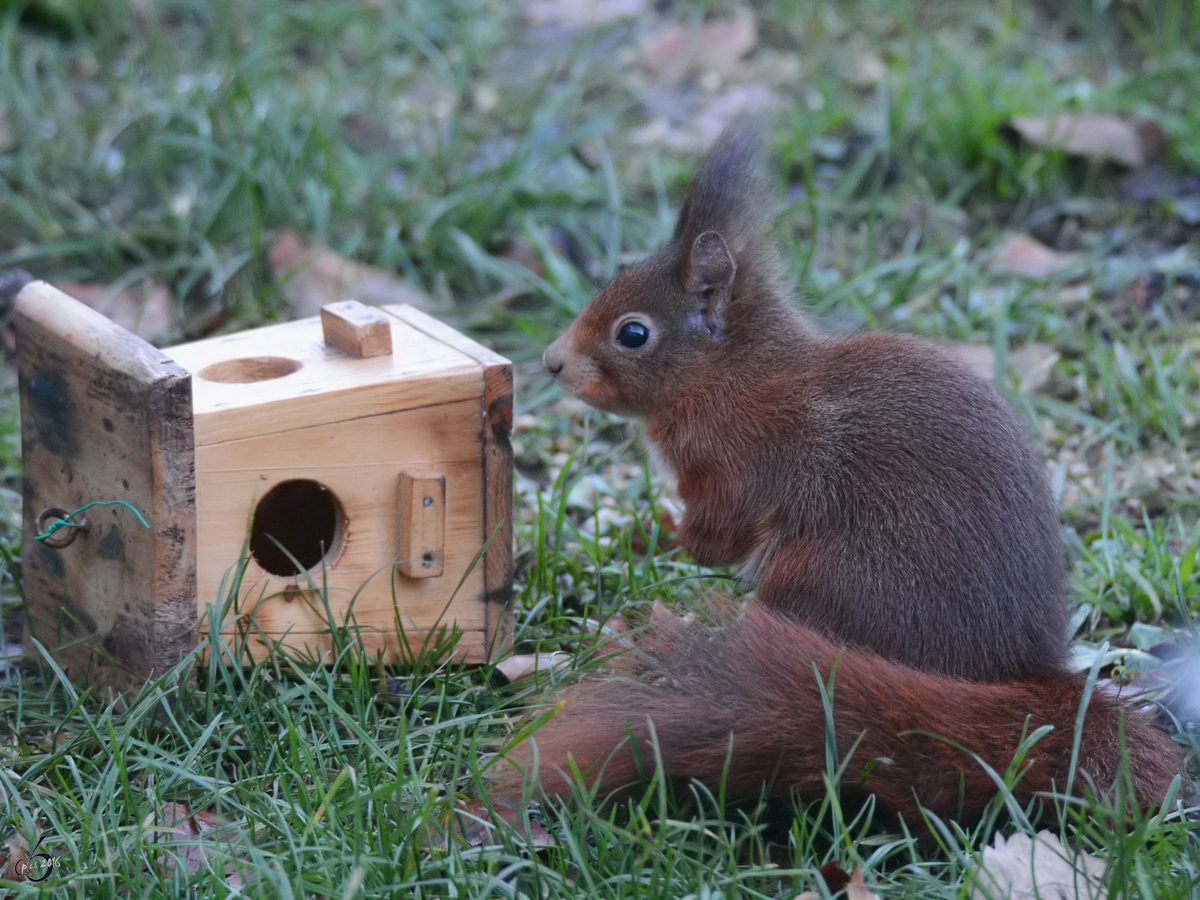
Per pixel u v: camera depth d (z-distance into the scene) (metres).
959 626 4.24
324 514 5.07
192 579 4.32
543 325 7.28
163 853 3.73
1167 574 5.25
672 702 3.99
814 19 10.27
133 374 4.15
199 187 8.05
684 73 9.80
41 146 8.29
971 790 3.93
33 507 4.72
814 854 3.82
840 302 7.09
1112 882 3.41
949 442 4.39
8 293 7.39
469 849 3.74
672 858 3.67
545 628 5.09
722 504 4.70
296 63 9.96
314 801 3.92
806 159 7.48
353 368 4.61
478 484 4.71
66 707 4.53
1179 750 4.12
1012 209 8.16
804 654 4.03
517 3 10.77
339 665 4.63
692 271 4.84
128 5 10.12
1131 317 7.21
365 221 7.86
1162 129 8.43
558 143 8.26
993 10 10.25
